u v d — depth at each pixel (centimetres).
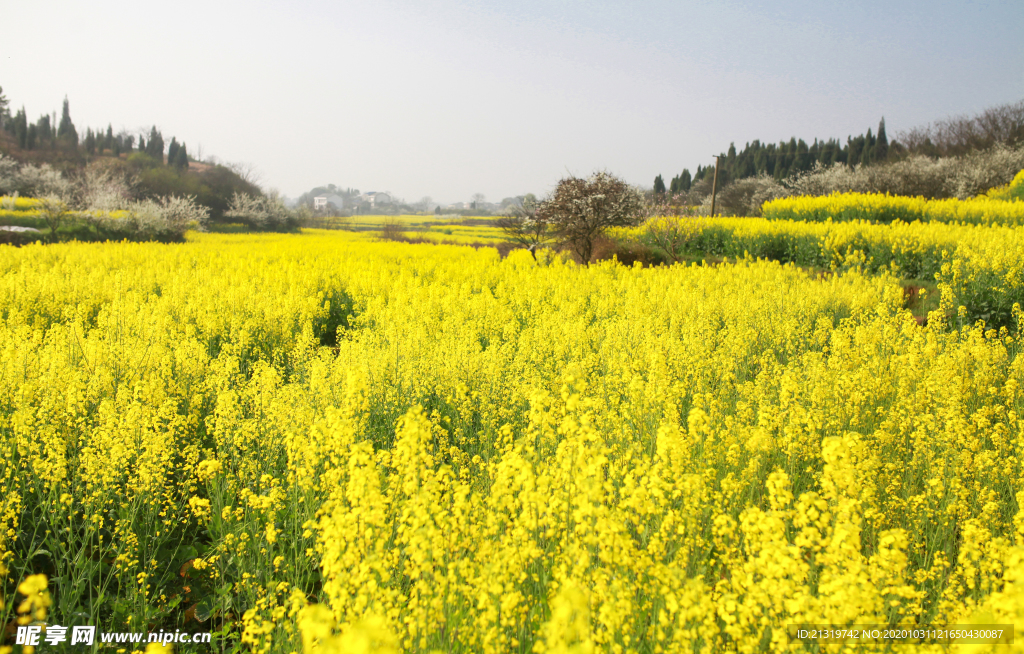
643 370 713
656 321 973
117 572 406
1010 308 1051
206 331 977
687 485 323
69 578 373
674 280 1432
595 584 271
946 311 1086
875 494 411
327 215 10056
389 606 261
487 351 736
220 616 388
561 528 316
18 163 7075
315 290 1417
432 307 1167
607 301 1191
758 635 243
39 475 412
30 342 723
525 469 305
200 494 490
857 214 2647
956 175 4362
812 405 566
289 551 401
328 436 413
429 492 318
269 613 342
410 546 274
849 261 1723
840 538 244
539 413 389
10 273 1445
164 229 4275
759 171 8675
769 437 436
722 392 651
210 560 389
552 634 203
